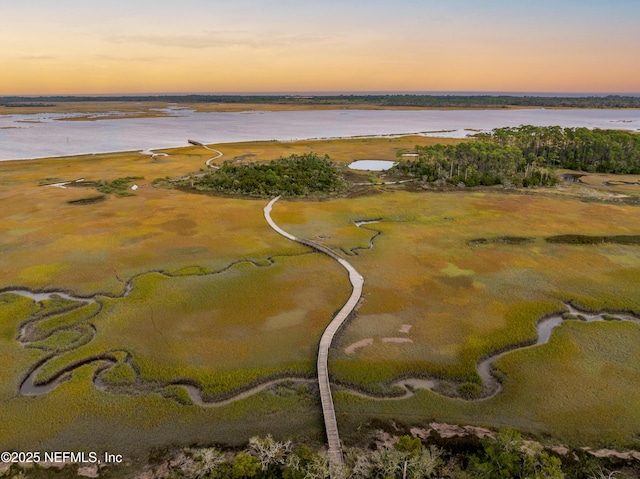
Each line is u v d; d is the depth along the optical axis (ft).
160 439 83.66
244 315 124.36
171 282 142.82
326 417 87.71
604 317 126.00
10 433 83.97
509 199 246.06
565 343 112.68
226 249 170.60
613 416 88.84
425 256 165.78
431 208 228.22
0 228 187.52
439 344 112.16
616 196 252.83
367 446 82.48
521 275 149.79
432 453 79.97
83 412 89.15
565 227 198.18
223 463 76.84
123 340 112.06
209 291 137.59
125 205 226.79
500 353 110.01
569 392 95.76
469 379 100.12
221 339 113.09
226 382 97.66
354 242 179.93
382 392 96.27
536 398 94.27
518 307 129.18
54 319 120.47
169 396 94.02
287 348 110.01
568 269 154.51
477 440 83.92
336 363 104.58
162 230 189.78
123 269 151.23
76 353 106.63
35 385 96.68
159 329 116.98
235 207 226.58
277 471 76.43
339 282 144.77
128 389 95.66
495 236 187.11
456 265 157.79
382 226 200.34
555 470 72.43
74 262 155.63
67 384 96.37
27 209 216.13
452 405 92.73
